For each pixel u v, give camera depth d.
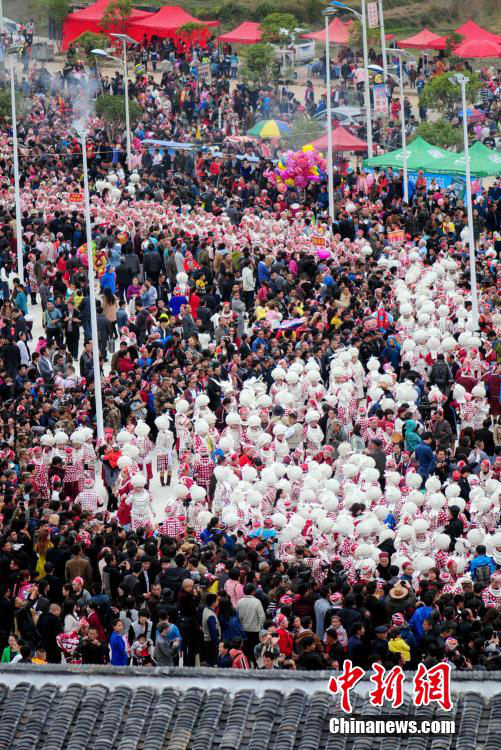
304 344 53.22
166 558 35.75
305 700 23.52
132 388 49.75
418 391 51.09
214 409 50.62
